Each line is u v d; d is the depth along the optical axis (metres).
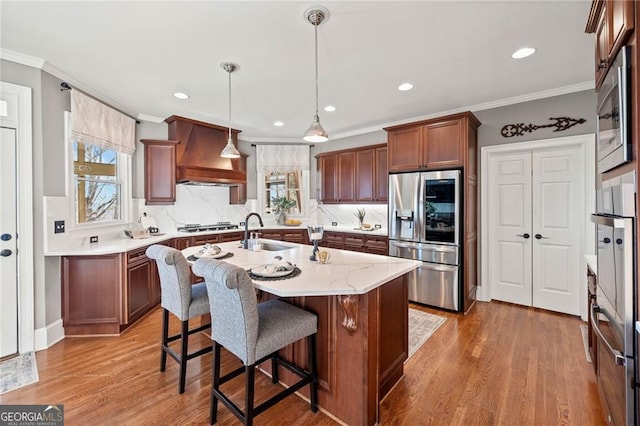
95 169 3.43
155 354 2.57
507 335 2.89
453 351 2.58
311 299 1.97
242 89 3.31
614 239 1.41
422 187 3.72
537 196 3.58
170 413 1.85
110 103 3.58
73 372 2.29
